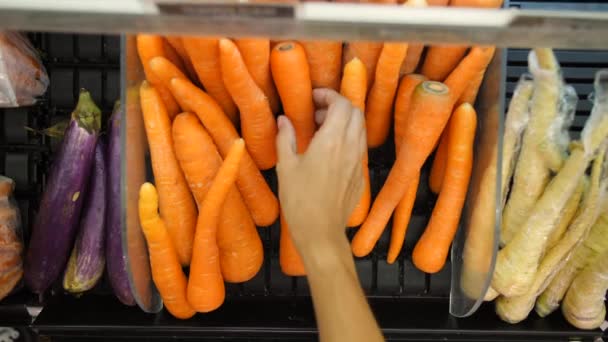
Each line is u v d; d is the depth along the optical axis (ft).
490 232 2.62
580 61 3.30
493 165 2.60
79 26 1.59
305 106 2.69
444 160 2.97
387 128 2.99
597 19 1.50
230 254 2.93
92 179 3.09
